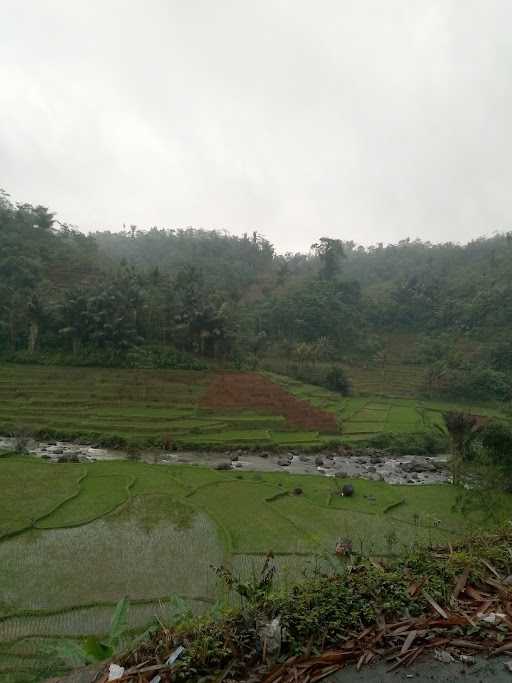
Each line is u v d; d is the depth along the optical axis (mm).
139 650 4449
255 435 45094
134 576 18328
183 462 38375
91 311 59344
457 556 5812
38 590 17031
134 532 22453
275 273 122688
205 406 50656
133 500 26594
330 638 4566
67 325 59656
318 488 31547
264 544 21859
